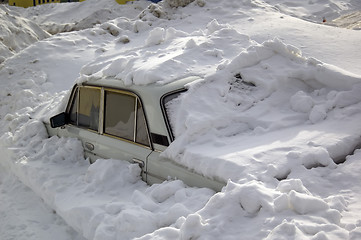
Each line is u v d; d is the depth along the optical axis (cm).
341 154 327
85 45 1252
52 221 413
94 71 564
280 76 442
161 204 329
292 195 248
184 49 536
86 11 3444
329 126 370
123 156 406
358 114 382
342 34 933
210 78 422
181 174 340
